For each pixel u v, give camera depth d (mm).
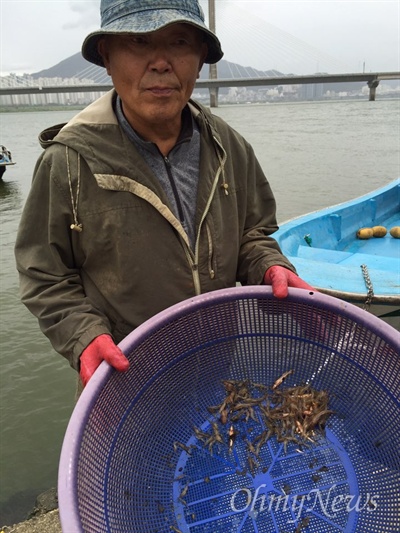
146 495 1641
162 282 1810
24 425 5012
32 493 4207
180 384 1854
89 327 1646
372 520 1567
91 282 1860
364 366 1735
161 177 1812
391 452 1646
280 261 1945
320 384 1884
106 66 1774
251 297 1784
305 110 68312
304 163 20094
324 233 5719
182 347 1793
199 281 1878
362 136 29094
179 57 1618
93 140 1673
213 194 1870
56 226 1709
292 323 1845
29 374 5836
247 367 1963
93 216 1700
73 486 1271
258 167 2154
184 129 1856
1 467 4488
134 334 1627
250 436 1843
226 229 1922
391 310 3850
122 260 1753
